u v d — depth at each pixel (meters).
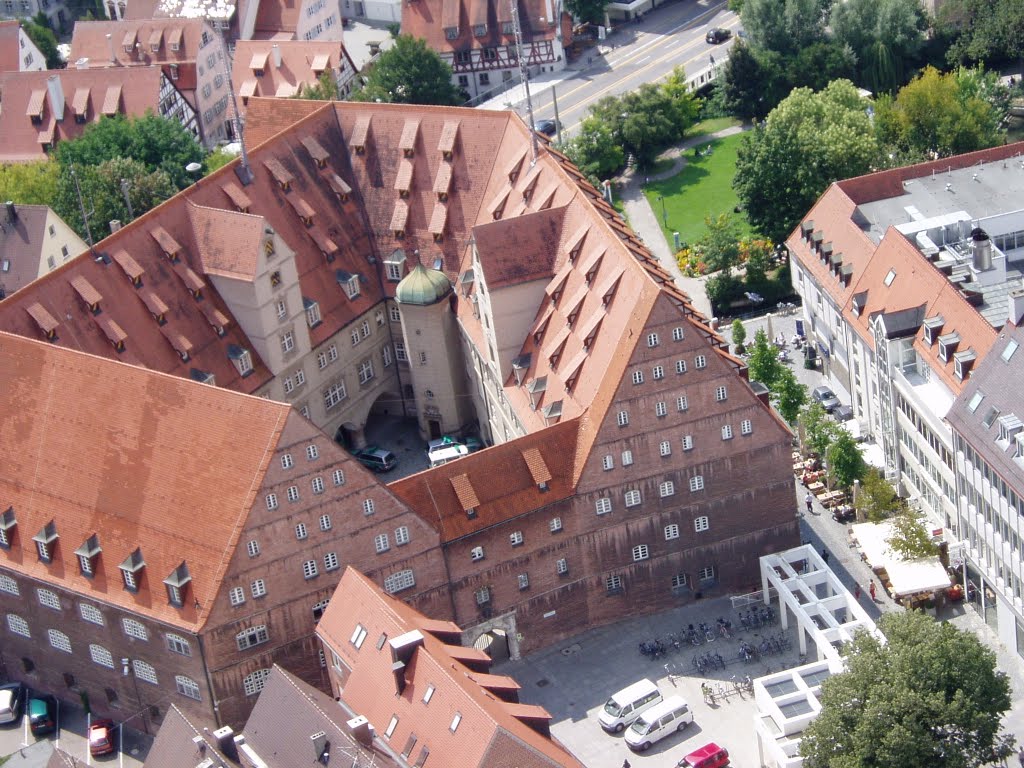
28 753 153.12
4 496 157.75
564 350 167.25
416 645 136.12
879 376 174.00
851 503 174.38
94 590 153.38
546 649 162.88
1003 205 190.50
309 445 148.50
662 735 149.50
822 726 134.50
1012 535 148.25
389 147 193.38
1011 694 149.25
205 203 182.75
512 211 183.00
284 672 140.62
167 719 138.75
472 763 127.56
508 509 157.00
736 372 157.38
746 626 161.62
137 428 153.25
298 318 183.88
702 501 161.50
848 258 185.88
